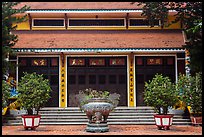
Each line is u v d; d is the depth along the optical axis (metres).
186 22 23.75
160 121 21.38
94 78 28.73
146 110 25.83
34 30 30.45
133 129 21.58
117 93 28.58
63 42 28.62
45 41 28.75
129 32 30.42
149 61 28.73
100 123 20.27
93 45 28.11
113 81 28.70
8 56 26.33
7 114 25.55
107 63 28.83
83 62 28.81
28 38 29.20
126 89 28.61
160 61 28.73
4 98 21.59
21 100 20.97
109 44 28.27
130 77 28.53
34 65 28.55
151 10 25.06
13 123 24.28
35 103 20.92
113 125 23.88
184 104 25.12
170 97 21.19
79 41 28.80
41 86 21.28
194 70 23.48
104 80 28.73
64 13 29.78
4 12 23.03
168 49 27.56
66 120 24.61
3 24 23.17
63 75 28.55
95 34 30.11
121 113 25.38
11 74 27.98
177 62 28.52
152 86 21.64
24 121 21.31
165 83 21.53
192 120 24.03
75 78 28.69
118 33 30.30
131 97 28.41
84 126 23.42
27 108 21.05
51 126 23.44
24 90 21.02
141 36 29.70
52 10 29.41
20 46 27.73
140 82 28.62
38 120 21.61
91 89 28.50
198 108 23.67
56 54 28.53
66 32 30.41
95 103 20.09
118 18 30.62
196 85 23.66
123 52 28.34
